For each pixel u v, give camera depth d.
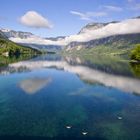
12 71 152.50
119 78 123.94
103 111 62.12
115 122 53.44
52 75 138.25
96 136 45.81
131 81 112.94
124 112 61.12
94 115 58.72
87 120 54.88
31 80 115.88
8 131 48.25
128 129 49.38
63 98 77.69
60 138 44.88
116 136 45.75
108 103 70.62
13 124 52.25
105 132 47.66
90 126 51.00
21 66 189.62
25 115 58.94
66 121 54.25
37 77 127.75
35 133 47.25
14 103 70.81
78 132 47.72
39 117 57.34
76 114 59.81
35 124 52.34
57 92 87.44
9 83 105.69
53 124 52.25
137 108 65.00
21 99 75.88
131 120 54.88
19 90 90.25
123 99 75.69
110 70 165.25
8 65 194.12
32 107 66.56
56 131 48.19
